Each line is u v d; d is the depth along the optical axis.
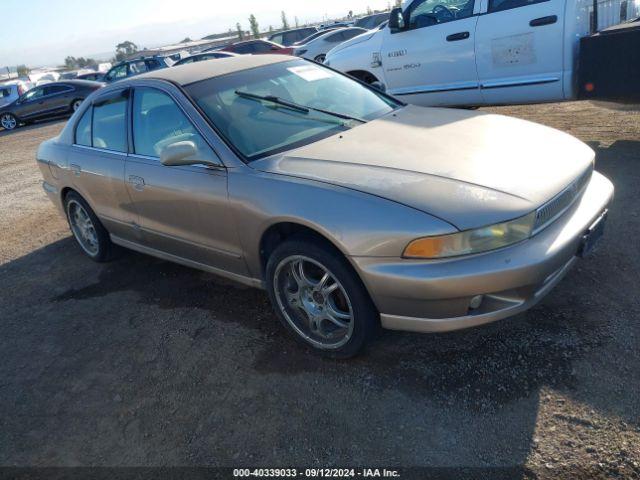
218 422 2.57
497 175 2.58
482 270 2.31
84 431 2.67
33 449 2.61
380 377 2.68
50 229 5.78
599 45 5.01
